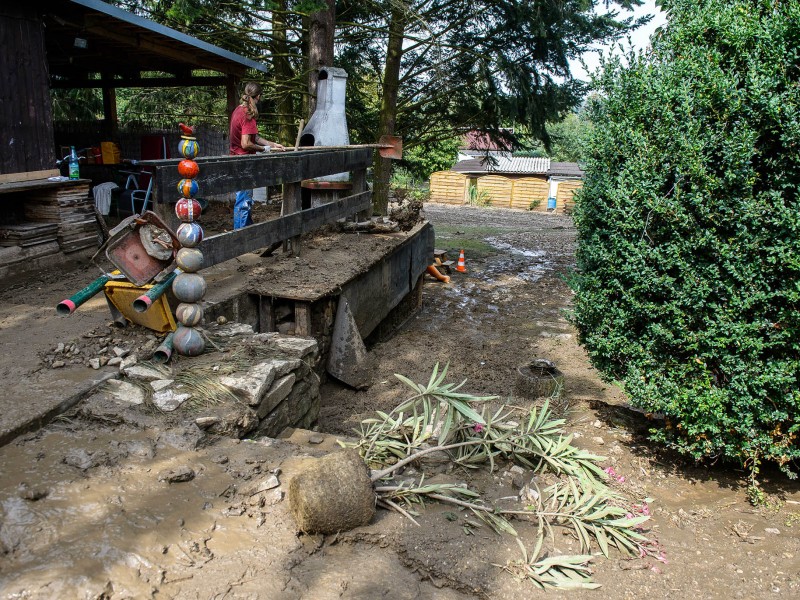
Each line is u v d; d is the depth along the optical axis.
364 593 2.50
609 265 4.30
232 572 2.46
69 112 15.89
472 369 7.21
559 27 12.07
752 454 3.95
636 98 4.21
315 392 4.58
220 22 11.60
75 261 6.41
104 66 10.27
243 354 4.18
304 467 3.24
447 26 13.35
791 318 3.63
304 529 2.76
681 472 4.45
